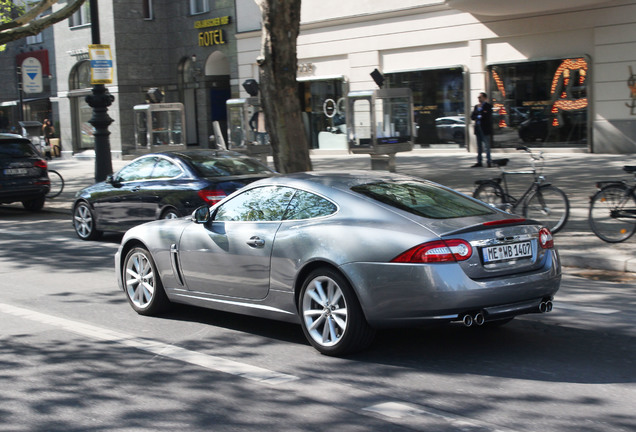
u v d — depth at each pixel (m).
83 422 4.54
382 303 5.45
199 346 6.22
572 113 21.38
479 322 5.42
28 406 4.84
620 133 20.39
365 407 4.70
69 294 8.38
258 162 11.79
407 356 5.81
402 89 17.69
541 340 6.19
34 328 6.88
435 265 5.30
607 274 8.98
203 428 4.40
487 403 4.74
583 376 5.25
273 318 6.25
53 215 16.78
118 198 11.88
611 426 4.33
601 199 10.30
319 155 27.78
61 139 36.97
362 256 5.53
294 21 12.68
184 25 32.94
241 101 19.94
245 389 5.09
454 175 18.00
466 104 23.44
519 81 22.33
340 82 26.80
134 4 33.25
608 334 6.33
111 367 5.64
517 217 6.00
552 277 5.80
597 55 20.59
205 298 6.80
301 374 5.41
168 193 11.03
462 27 23.22
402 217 5.62
